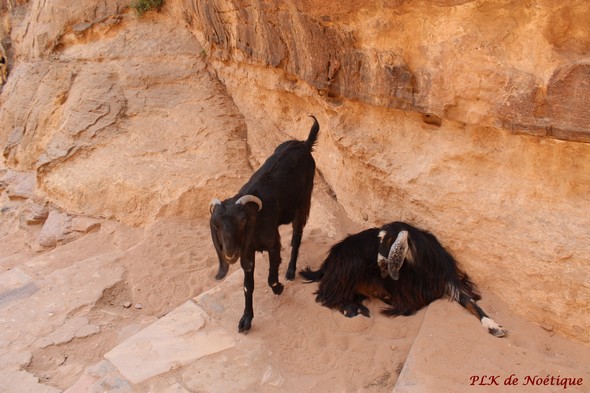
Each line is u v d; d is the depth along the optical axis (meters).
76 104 4.61
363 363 2.25
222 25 4.16
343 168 3.34
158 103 4.53
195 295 3.10
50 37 5.46
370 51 2.68
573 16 1.97
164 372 2.21
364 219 3.15
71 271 3.31
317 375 2.22
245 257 2.33
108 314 2.97
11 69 6.95
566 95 1.95
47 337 2.74
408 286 2.47
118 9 5.13
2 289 3.19
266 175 2.53
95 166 4.21
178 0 4.94
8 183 5.36
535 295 2.25
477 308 2.32
